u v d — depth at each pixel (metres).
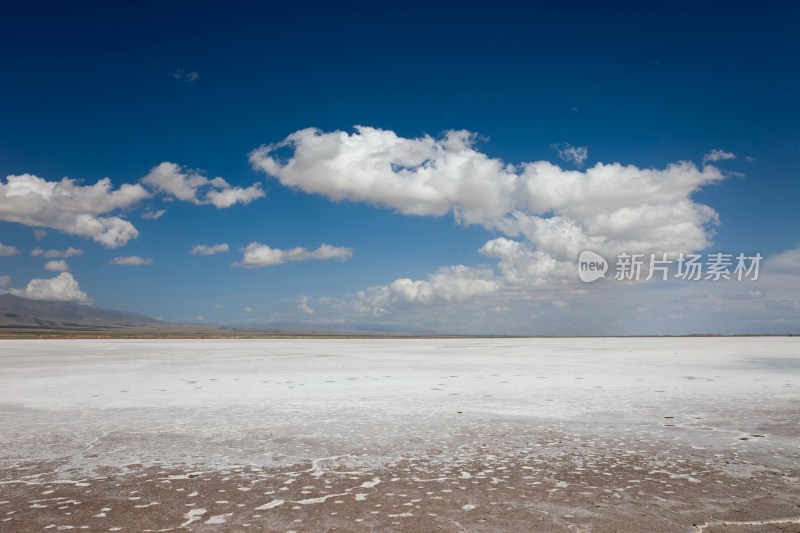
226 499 7.53
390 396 17.94
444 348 57.38
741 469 8.97
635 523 6.53
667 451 10.23
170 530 6.38
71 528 6.45
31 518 6.79
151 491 7.92
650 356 38.97
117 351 47.97
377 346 64.38
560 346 61.66
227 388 20.25
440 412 14.75
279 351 49.34
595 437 11.52
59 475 8.80
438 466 9.27
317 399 17.30
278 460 9.72
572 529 6.34
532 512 6.94
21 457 10.00
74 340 82.88
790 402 16.00
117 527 6.48
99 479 8.56
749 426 12.54
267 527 6.46
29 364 32.16
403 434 11.91
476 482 8.31
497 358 38.09
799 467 9.09
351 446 10.79
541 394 18.20
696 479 8.40
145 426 12.93
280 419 13.78
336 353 46.06
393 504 7.29
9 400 17.23
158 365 31.55
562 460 9.62
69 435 11.92
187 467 9.27
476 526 6.45
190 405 16.14
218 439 11.48
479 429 12.42
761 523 6.53
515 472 8.86
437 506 7.20
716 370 26.64
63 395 18.36
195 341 81.25
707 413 14.27
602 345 63.56
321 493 7.79
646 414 14.23
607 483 8.21
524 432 12.07
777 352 42.72
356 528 6.41
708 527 6.40
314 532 6.29
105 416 14.33
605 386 20.30
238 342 79.75
